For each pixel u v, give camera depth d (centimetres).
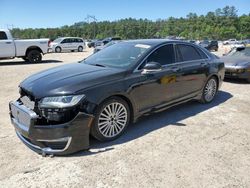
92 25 10869
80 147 367
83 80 381
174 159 362
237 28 12275
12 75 1052
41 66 1388
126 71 424
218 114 546
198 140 421
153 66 430
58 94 354
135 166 344
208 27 11781
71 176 323
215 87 635
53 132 347
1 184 307
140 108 446
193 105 605
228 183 313
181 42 544
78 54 2527
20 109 373
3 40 1457
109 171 333
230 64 895
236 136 440
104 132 400
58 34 10956
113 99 400
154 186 305
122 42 536
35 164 347
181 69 514
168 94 496
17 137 425
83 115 360
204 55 598
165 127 470
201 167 344
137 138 423
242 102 644
